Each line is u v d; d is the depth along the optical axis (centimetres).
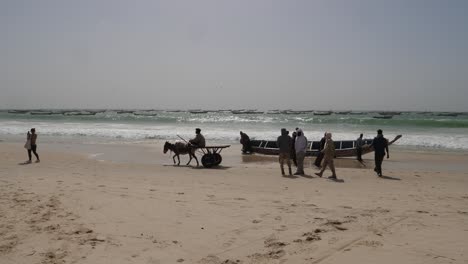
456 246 639
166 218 791
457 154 2291
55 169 1572
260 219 793
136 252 604
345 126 4694
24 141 3014
